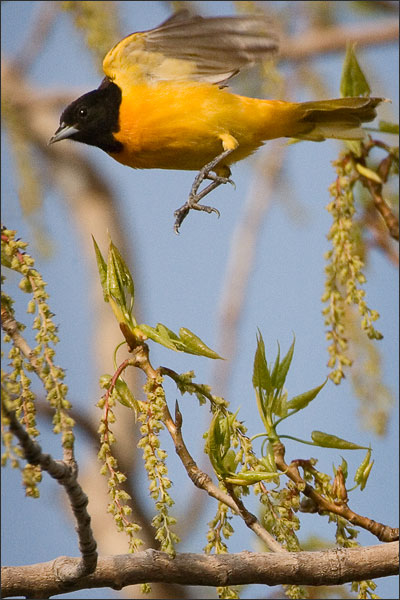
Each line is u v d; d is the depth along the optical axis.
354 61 10.66
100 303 14.04
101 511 12.61
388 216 9.98
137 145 11.04
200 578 6.36
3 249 5.98
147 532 12.50
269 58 10.27
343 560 6.46
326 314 8.33
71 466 5.65
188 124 10.73
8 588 6.21
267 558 6.43
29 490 5.27
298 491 6.79
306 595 6.63
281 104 10.82
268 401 7.01
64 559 6.35
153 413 6.29
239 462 6.50
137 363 6.63
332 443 7.00
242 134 10.83
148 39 10.48
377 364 8.96
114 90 10.86
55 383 5.70
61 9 11.90
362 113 10.84
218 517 6.56
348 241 8.52
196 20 10.10
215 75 10.74
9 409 5.14
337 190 8.93
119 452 12.61
